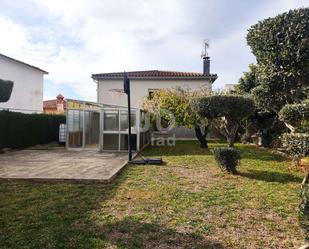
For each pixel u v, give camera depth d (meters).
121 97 23.39
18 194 6.24
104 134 14.16
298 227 4.55
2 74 19.17
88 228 4.43
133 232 4.31
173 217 4.93
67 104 14.94
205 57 24.98
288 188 6.83
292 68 8.49
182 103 15.45
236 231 4.40
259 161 10.69
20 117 15.39
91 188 6.79
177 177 7.96
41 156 12.30
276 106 11.09
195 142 19.34
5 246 3.83
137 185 7.08
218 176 8.09
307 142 7.39
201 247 3.87
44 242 3.94
